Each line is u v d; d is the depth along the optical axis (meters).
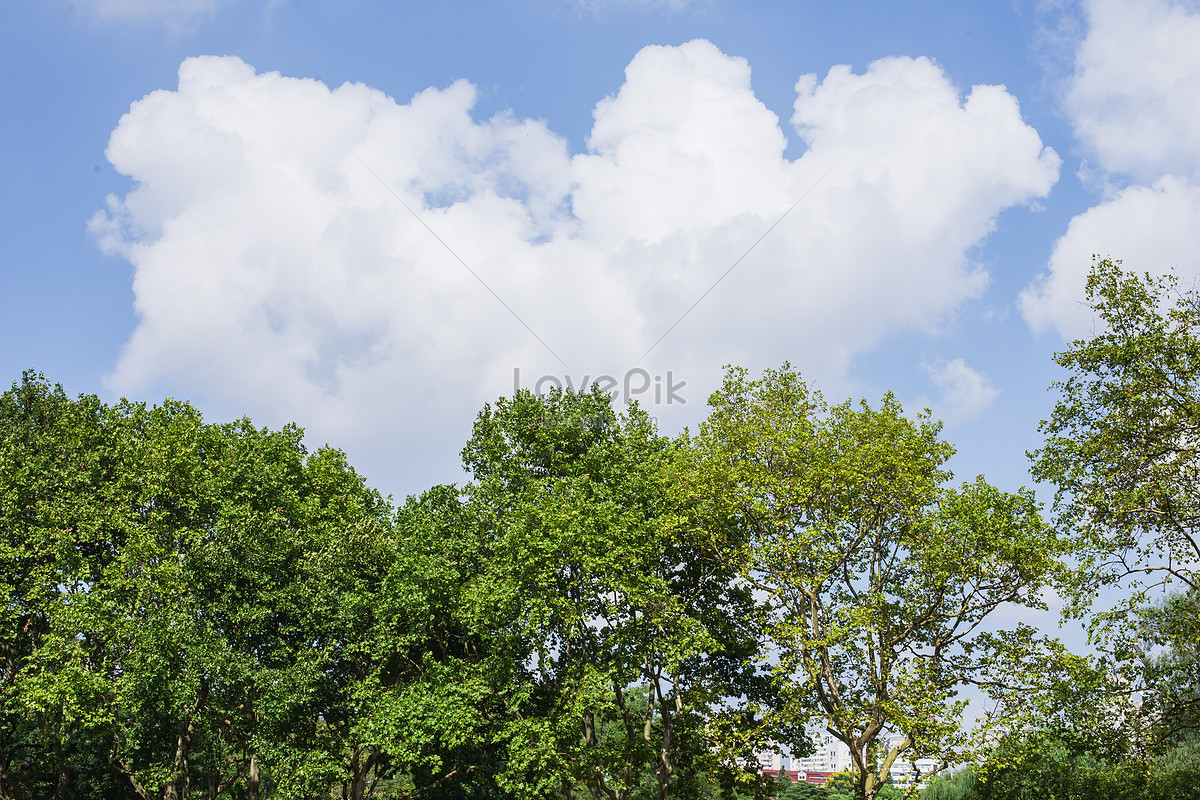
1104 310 27.94
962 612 28.50
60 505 33.59
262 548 32.47
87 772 39.72
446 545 32.84
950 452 29.53
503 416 37.28
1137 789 27.78
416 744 29.80
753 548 30.73
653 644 30.80
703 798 34.75
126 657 30.12
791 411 32.53
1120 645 27.20
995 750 26.31
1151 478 27.14
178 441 36.03
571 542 29.94
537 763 29.36
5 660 34.62
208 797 37.84
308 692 30.70
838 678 29.44
